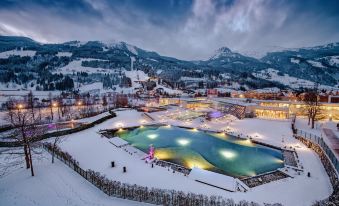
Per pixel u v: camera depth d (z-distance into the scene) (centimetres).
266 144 4600
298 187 2775
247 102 8525
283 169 3347
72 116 7694
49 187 2466
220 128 5919
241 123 6412
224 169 3547
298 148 4278
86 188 2506
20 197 2247
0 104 10862
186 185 2764
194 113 8181
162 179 2919
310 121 6900
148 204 2216
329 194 2591
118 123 6488
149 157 3822
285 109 7150
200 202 2155
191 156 4100
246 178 3092
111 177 2958
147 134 5631
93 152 3972
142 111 8469
